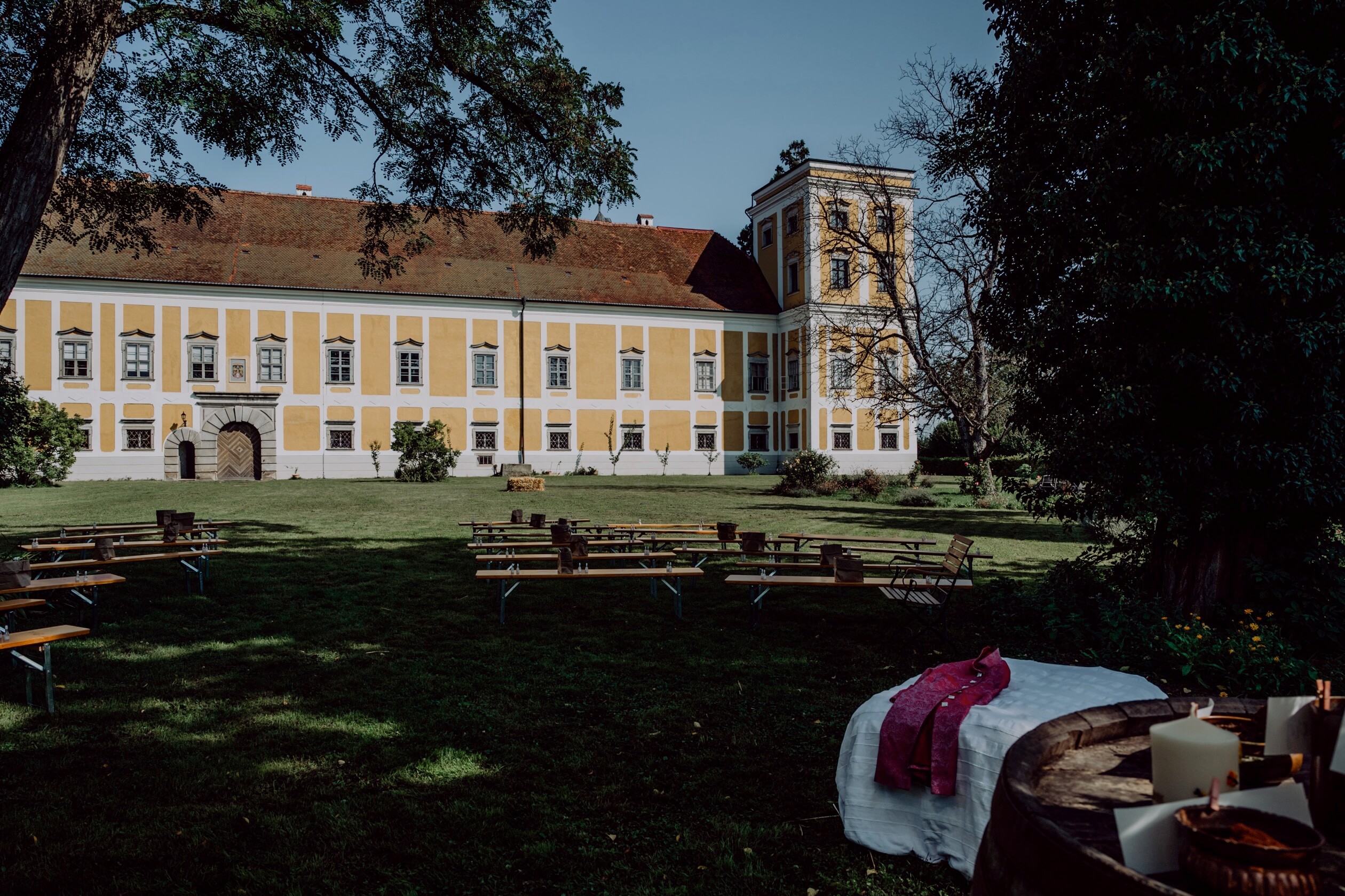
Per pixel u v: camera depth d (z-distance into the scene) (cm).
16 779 432
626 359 4450
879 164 2689
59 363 3553
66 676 620
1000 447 2541
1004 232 830
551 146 1166
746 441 4659
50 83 704
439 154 1202
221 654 685
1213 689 589
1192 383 689
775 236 4744
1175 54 656
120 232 1181
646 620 827
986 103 872
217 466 3775
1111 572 862
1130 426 742
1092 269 724
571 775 443
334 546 1345
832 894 329
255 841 368
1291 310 659
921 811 357
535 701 564
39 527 1605
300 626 786
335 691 586
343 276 4003
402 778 436
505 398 4228
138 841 366
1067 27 770
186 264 3781
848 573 762
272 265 3928
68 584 693
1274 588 692
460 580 1042
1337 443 656
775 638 750
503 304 4225
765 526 1725
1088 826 156
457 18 1077
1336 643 677
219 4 898
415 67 1140
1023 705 357
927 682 380
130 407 3644
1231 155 636
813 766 456
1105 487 769
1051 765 191
